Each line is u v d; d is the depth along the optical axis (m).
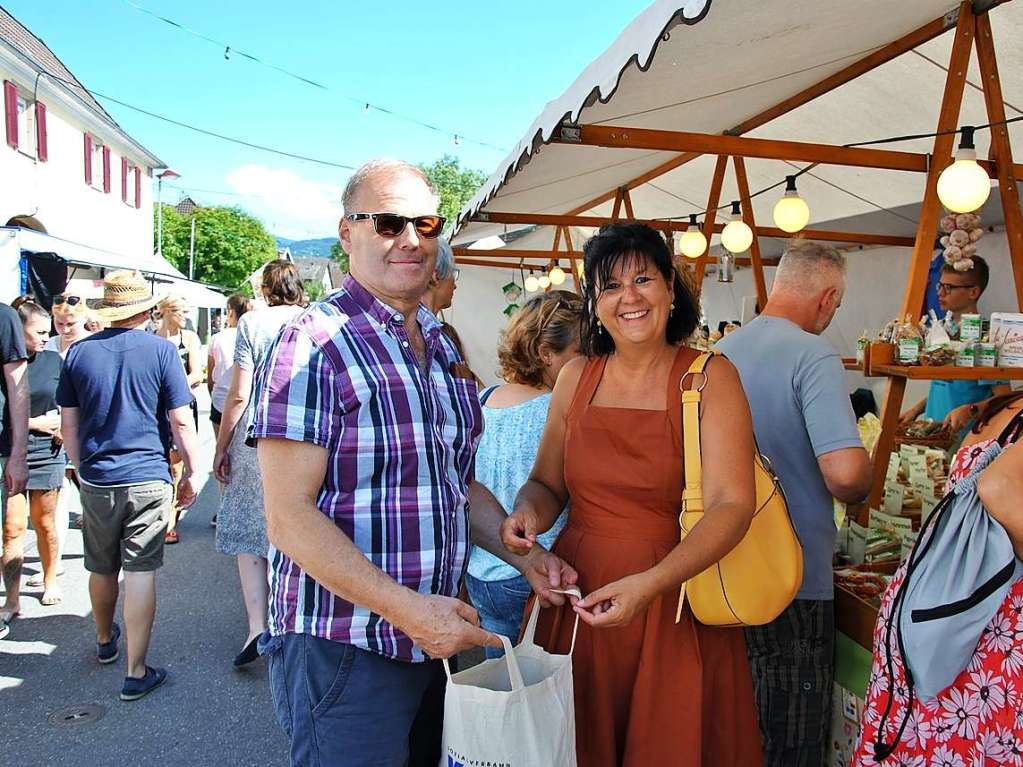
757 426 2.17
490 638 1.39
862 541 2.57
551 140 2.82
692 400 1.69
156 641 3.87
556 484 1.98
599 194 6.48
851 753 2.16
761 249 8.15
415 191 1.57
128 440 3.24
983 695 1.47
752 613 1.65
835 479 2.01
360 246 1.56
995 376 2.62
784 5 2.09
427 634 1.34
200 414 13.09
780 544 1.69
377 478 1.45
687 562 1.52
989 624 1.47
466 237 8.37
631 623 1.71
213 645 3.82
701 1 1.41
